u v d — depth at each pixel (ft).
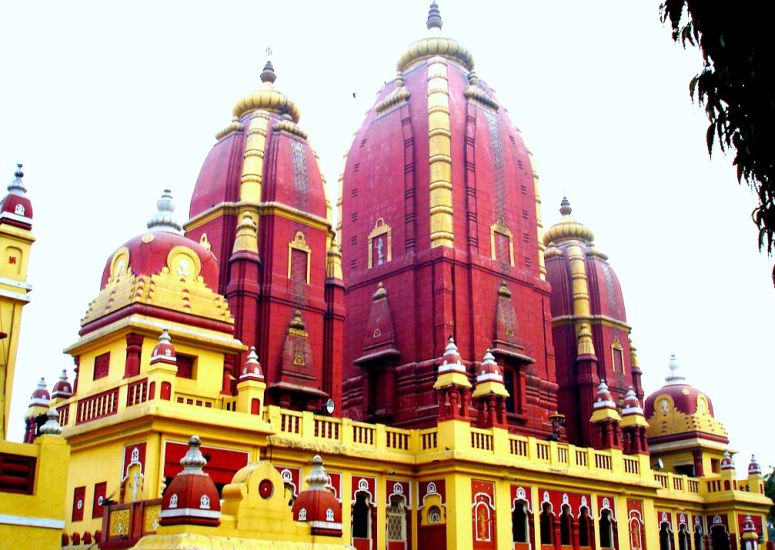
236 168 103.45
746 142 34.73
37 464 49.06
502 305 111.75
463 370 91.50
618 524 105.60
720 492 126.62
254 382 76.13
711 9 34.24
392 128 120.88
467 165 115.24
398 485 89.20
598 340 139.13
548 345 119.14
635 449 112.47
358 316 116.26
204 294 81.46
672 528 120.98
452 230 110.01
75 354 82.99
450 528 85.35
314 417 82.89
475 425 97.45
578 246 144.05
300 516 57.93
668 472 126.00
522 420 108.17
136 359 74.49
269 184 101.55
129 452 69.67
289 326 96.53
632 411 114.42
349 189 125.70
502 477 91.15
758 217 35.73
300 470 80.28
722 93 34.76
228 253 99.04
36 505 48.24
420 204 113.60
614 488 105.91
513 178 122.31
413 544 88.17
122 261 82.02
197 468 52.39
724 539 125.59
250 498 54.13
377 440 88.12
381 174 120.16
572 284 140.15
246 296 94.02
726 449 139.85
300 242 101.19
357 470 85.51
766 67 33.73
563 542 99.09
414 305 108.37
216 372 79.92
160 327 76.13
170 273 80.02
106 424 71.26
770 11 33.24
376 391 109.19
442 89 116.98
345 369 115.44
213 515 51.42
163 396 68.49
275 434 77.77
